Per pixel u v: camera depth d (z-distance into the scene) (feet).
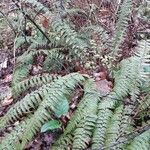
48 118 2.56
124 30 3.05
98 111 2.46
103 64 2.96
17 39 3.52
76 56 3.13
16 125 2.61
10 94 3.04
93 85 2.67
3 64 3.59
